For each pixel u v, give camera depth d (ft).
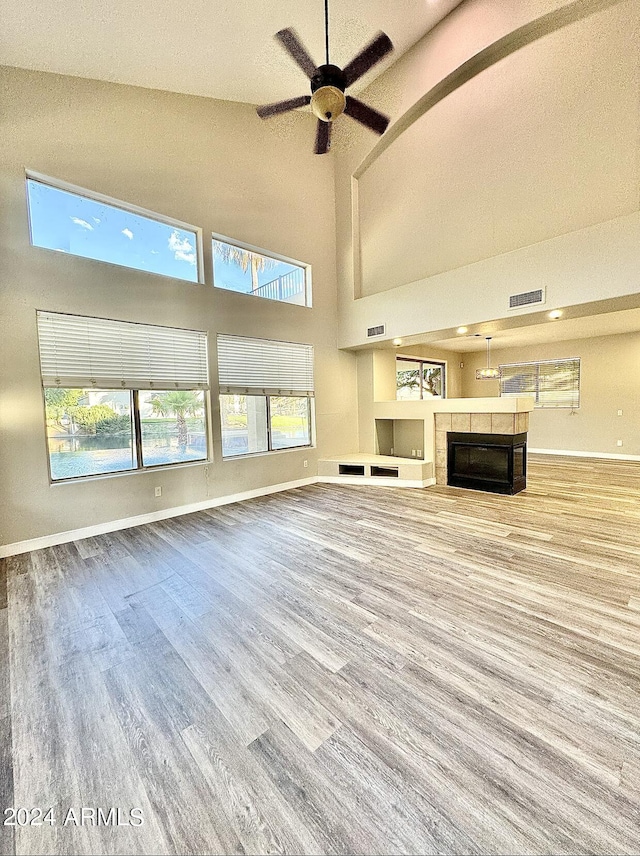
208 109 15.08
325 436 20.52
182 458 15.01
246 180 16.47
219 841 3.61
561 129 13.03
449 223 16.11
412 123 16.94
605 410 25.62
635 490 16.87
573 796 3.90
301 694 5.42
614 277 11.52
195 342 15.12
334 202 20.42
